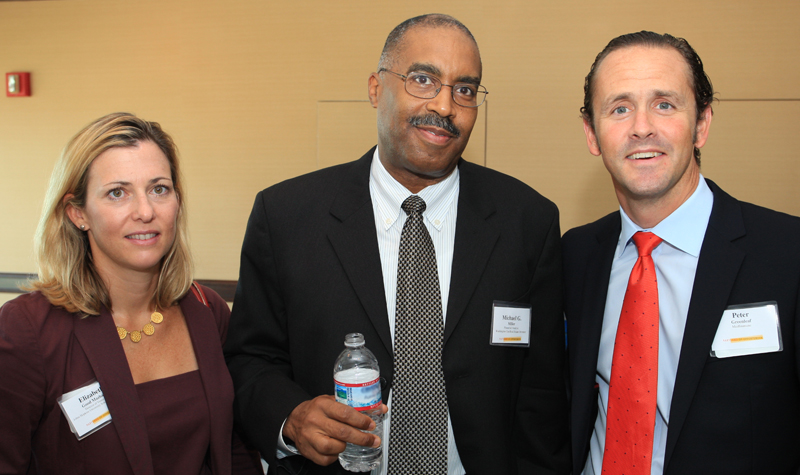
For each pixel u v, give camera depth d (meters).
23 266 4.23
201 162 4.00
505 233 1.43
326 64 3.82
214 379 1.42
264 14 3.86
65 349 1.24
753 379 1.15
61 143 4.12
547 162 3.66
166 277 1.42
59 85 4.09
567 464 1.48
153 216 1.28
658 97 1.19
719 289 1.18
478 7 3.62
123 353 1.30
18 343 1.18
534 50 3.60
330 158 3.87
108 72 4.04
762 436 1.14
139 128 1.33
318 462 1.12
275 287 1.44
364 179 1.47
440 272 1.39
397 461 1.28
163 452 1.32
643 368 1.24
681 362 1.18
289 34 3.85
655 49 1.21
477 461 1.29
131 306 1.38
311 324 1.35
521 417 1.48
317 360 1.33
